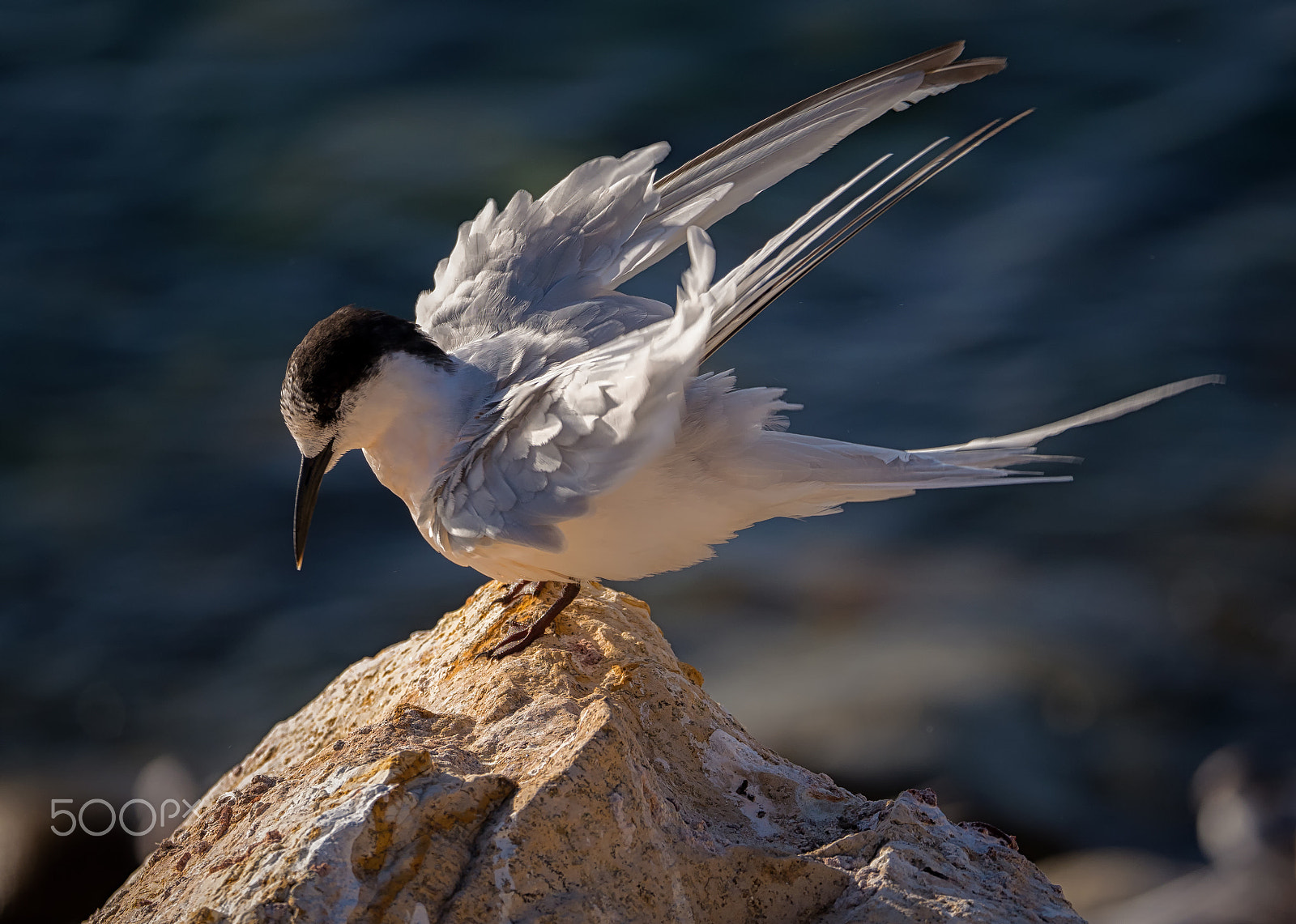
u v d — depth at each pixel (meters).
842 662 13.31
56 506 15.94
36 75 24.20
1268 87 21.77
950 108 22.33
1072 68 23.00
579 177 7.19
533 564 6.08
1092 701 12.95
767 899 4.91
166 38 25.16
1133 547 14.84
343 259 19.83
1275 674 13.38
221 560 15.29
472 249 7.14
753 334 18.11
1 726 13.55
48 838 11.91
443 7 25.80
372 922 4.36
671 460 5.73
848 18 24.75
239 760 13.13
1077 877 11.34
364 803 4.58
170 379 17.72
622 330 6.49
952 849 5.20
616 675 5.75
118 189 21.39
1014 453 6.08
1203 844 11.81
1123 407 6.01
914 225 20.03
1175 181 20.28
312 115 23.00
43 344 18.22
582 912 4.48
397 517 15.80
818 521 15.55
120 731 13.49
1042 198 20.27
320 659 14.12
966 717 12.48
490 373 6.41
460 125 22.44
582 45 24.55
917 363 17.38
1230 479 15.51
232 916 4.39
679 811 5.28
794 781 5.59
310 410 6.44
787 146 6.85
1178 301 18.08
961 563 14.76
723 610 14.20
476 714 5.59
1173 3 24.56
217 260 19.83
